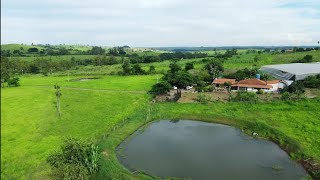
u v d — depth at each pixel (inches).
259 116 3341.5
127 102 4227.4
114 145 2711.6
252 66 7199.8
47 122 3262.8
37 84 6003.9
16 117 3442.4
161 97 4347.9
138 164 2322.8
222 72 5999.0
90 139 2728.8
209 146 2706.7
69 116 3513.8
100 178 2025.1
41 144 2598.4
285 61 7834.6
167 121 3494.1
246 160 2394.2
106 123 3257.9
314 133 2797.7
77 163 1957.4
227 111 3563.0
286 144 2650.1
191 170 2212.1
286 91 4128.9
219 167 2261.3
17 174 2058.3
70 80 6638.8
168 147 2691.9
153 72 7263.8
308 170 2191.2
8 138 2748.5
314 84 4424.2
